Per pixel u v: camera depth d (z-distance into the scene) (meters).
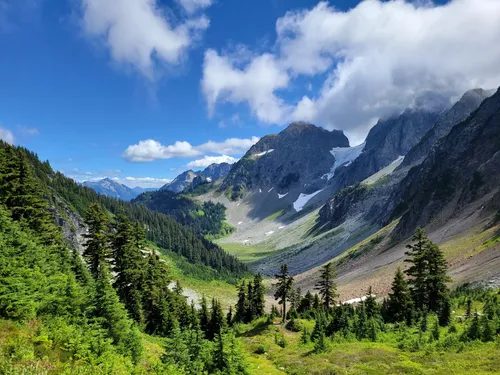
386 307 50.00
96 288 25.58
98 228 40.00
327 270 62.69
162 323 48.09
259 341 49.84
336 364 31.92
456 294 52.03
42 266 27.75
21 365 14.69
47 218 38.72
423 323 38.19
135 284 44.00
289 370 33.28
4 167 35.31
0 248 24.55
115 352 21.78
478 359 25.92
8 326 18.64
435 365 26.86
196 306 102.25
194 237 192.75
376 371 27.34
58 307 23.81
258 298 70.19
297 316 63.34
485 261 61.47
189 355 25.30
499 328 30.59
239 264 185.25
